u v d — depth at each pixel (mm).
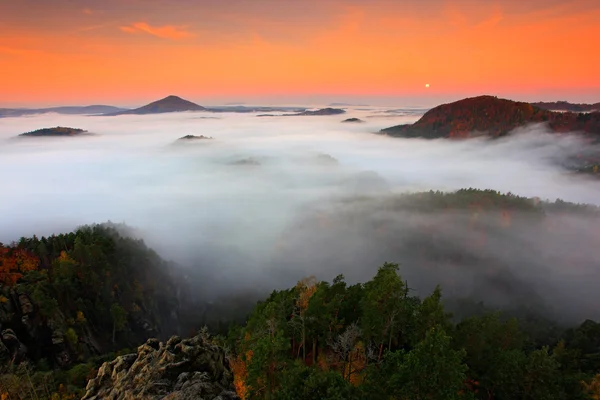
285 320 41938
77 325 97812
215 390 26891
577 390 33125
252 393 28078
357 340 38938
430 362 23703
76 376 62938
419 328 35844
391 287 34844
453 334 37688
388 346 39781
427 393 23328
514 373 31359
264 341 28219
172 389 26594
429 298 36750
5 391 47688
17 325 86688
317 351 43469
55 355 86438
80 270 114250
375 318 35188
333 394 22547
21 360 78562
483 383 33188
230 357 42438
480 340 36781
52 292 99438
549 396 29391
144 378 27953
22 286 95312
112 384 29766
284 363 28156
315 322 41688
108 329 111000
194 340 31312
